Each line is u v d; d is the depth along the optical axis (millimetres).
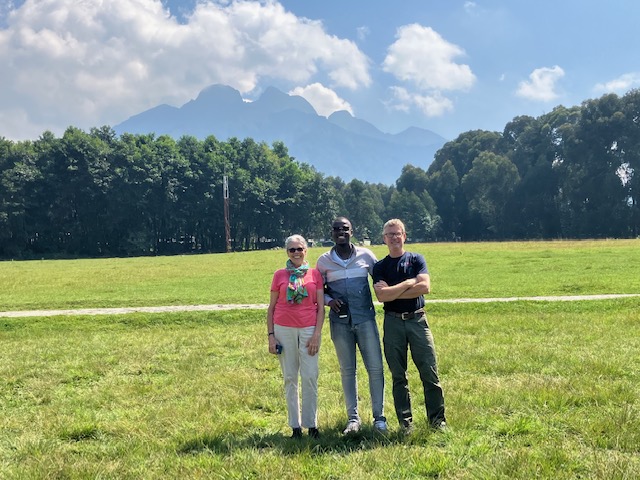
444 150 129375
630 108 78188
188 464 5328
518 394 7188
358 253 6320
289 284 6121
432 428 6023
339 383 8422
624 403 6742
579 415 6367
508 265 31000
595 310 15805
